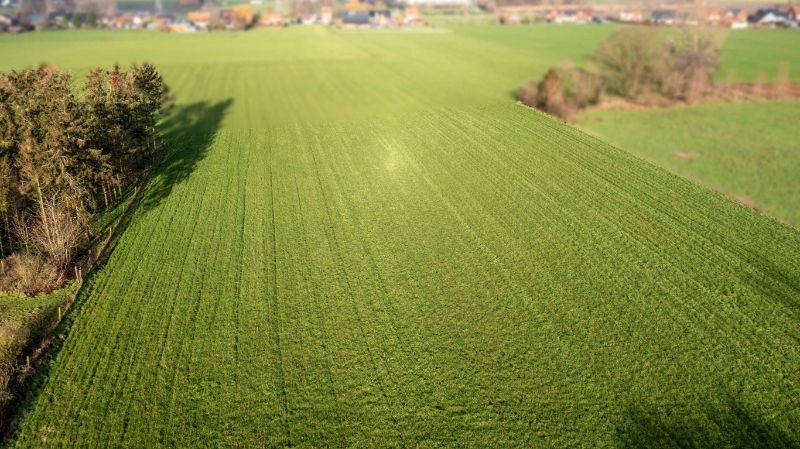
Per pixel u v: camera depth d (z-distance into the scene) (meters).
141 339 21.50
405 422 17.98
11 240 28.47
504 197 34.47
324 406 18.59
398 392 19.14
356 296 24.38
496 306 23.64
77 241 27.77
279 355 20.83
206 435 17.45
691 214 32.12
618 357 20.61
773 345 21.23
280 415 18.23
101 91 34.16
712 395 18.97
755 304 23.69
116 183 32.38
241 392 19.11
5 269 26.27
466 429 17.70
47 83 31.27
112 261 26.88
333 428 17.75
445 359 20.59
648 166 39.88
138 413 18.17
